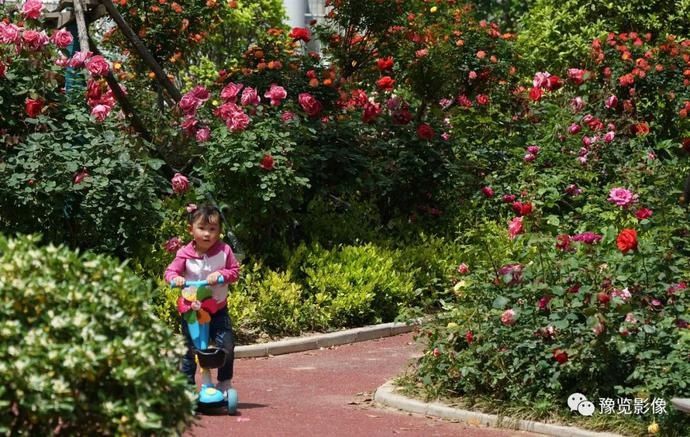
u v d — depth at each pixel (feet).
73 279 20.10
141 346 19.10
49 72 41.88
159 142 47.88
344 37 63.77
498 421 29.63
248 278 44.65
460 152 58.54
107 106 41.47
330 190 51.06
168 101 52.26
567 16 74.90
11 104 41.34
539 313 30.91
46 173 39.27
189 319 30.27
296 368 39.01
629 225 42.63
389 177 53.67
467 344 32.71
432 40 59.52
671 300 30.22
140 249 41.68
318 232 50.39
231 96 46.29
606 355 29.37
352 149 51.78
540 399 29.96
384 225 55.06
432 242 52.60
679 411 27.91
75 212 40.19
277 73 54.85
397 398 31.99
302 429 28.76
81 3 46.62
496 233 51.90
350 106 55.21
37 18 44.91
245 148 44.37
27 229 40.34
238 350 40.81
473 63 63.62
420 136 53.52
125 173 40.40
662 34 71.92
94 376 18.62
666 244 32.35
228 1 72.95
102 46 62.64
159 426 18.57
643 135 55.93
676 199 40.01
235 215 45.62
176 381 19.33
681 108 63.26
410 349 43.52
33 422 18.43
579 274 30.48
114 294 20.18
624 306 29.07
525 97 63.46
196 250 31.17
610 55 64.49
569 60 73.72
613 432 28.14
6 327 18.60
